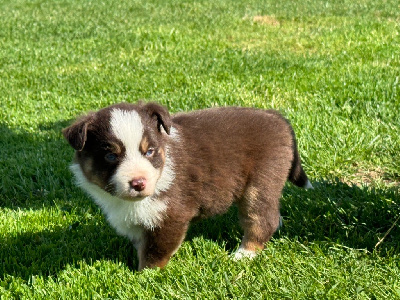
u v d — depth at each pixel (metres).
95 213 1.20
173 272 0.99
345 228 1.07
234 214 1.15
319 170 1.29
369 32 2.41
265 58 2.08
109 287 0.96
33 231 1.13
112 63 2.18
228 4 3.69
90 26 3.02
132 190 0.88
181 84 1.84
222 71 1.95
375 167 1.31
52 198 1.26
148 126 0.92
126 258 1.05
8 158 1.41
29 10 3.73
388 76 1.72
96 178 0.92
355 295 0.91
